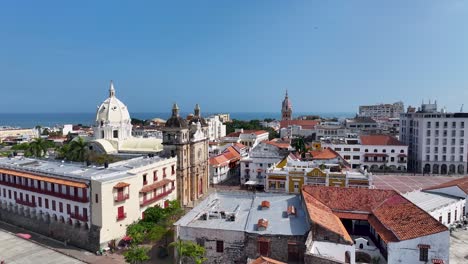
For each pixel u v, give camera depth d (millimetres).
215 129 197125
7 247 47531
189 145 87875
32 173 68750
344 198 54844
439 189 70312
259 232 42312
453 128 125688
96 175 62344
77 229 61531
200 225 44906
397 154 129625
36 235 67188
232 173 121688
